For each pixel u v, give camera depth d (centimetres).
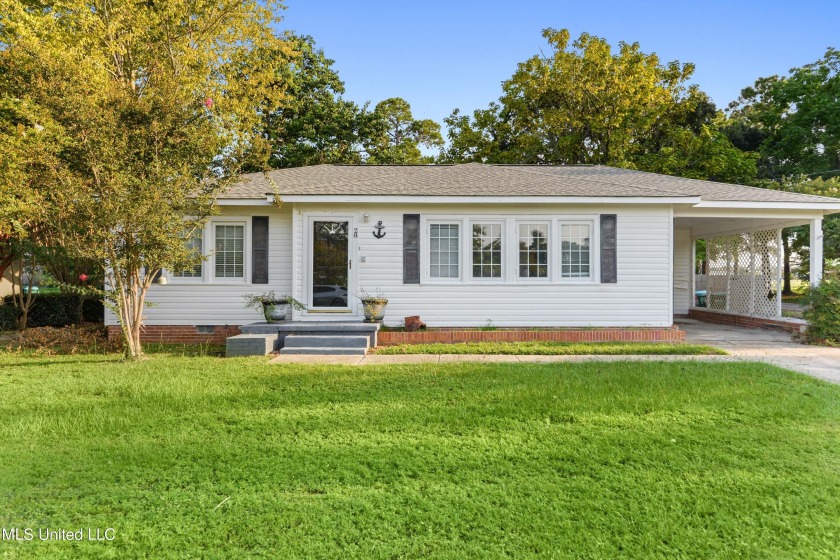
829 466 418
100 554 296
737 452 448
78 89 843
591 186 1257
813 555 294
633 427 517
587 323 1208
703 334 1301
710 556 294
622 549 302
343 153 2705
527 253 1212
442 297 1208
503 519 335
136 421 545
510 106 2738
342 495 371
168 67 1398
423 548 302
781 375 756
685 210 1235
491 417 553
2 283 1669
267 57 1958
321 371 809
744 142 3253
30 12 1411
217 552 298
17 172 816
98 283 1455
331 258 1211
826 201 1191
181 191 900
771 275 1438
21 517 339
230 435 500
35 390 679
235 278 1233
